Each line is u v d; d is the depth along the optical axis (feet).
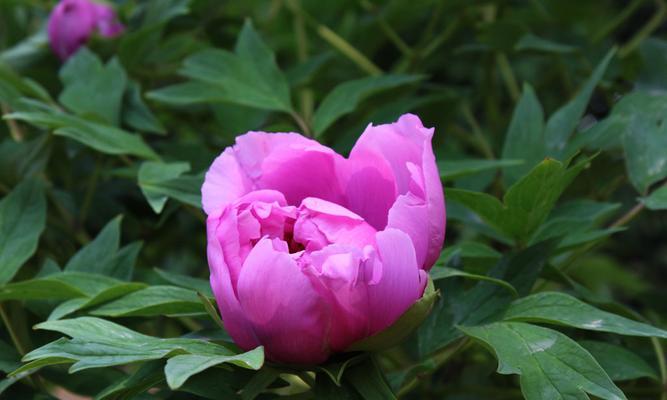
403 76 4.02
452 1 4.62
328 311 3.21
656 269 6.60
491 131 4.72
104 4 4.57
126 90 4.20
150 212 4.41
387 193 3.36
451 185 4.05
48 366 3.73
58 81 4.59
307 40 5.03
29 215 3.78
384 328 3.26
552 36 4.62
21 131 4.43
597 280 5.04
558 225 3.79
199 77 4.04
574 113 3.90
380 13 4.76
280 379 3.47
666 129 3.83
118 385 3.31
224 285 3.24
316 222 3.26
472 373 4.33
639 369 3.59
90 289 3.60
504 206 3.62
